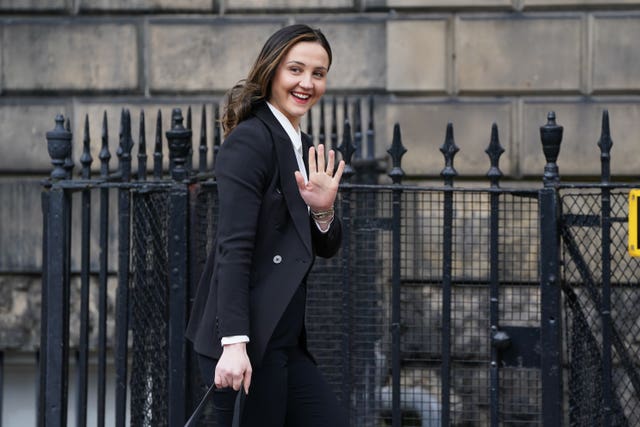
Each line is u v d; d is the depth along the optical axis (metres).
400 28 9.55
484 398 7.25
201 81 9.80
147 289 6.40
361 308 6.97
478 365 7.12
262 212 4.90
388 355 7.04
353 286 6.93
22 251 9.73
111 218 9.55
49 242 6.47
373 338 6.99
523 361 6.09
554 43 9.40
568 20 9.39
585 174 9.36
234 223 4.76
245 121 4.97
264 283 4.88
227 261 4.73
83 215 6.53
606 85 9.35
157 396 6.36
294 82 5.00
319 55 5.05
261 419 4.93
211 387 4.86
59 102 9.86
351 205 6.59
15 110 9.85
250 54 9.76
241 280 4.73
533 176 9.44
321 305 6.77
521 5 9.45
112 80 9.84
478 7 9.48
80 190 6.50
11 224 9.77
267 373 4.90
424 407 7.25
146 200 6.39
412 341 7.03
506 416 6.98
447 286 6.17
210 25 9.78
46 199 6.62
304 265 4.92
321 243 5.18
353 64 9.70
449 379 6.20
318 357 6.77
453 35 9.53
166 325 6.34
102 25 9.84
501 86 9.45
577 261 6.16
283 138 4.96
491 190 6.04
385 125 9.61
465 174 9.48
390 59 9.57
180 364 6.03
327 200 4.95
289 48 5.01
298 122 5.20
